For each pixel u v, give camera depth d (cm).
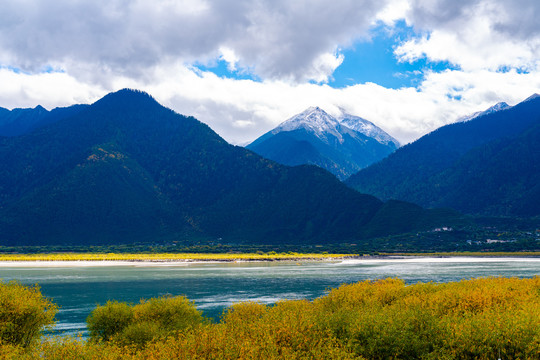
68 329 4366
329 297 3803
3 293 2888
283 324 2139
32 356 2122
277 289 7825
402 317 2331
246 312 3338
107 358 1986
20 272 12369
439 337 2077
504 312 2317
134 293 7400
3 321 2723
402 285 4256
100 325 3466
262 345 1866
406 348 2056
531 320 2077
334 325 2341
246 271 12606
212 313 5306
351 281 9119
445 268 12488
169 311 3544
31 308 2838
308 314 2488
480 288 3275
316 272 11794
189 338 1986
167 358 1836
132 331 3152
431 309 2619
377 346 2089
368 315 2358
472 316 2339
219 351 1838
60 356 2056
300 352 1888
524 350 1878
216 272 12269
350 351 1997
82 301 6444
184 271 12769
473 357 1953
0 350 2191
